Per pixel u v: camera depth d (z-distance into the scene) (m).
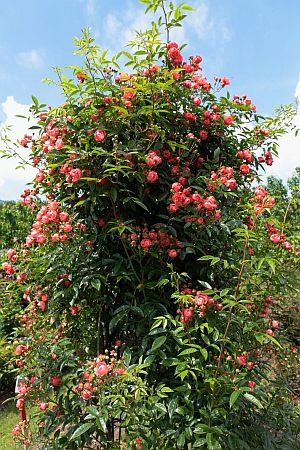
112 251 2.48
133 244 2.25
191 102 2.61
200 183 2.42
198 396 2.05
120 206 2.46
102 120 2.35
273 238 2.25
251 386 1.97
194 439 2.04
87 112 2.46
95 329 2.62
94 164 2.34
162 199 2.36
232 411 2.15
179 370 1.91
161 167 2.47
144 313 2.23
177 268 2.53
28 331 2.42
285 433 2.59
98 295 2.39
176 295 2.01
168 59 2.51
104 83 2.41
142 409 1.93
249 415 2.44
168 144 2.48
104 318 2.54
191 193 2.52
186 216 2.31
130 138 2.41
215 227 2.33
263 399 2.41
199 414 2.12
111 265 2.39
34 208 2.79
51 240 2.37
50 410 2.30
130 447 1.94
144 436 1.93
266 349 2.69
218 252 2.46
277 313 3.11
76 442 2.15
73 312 2.37
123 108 2.25
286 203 2.62
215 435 1.91
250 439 2.25
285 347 3.04
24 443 2.41
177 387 2.10
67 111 2.49
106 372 1.86
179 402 2.14
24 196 2.76
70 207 2.55
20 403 2.28
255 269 2.26
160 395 1.94
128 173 2.12
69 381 2.31
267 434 2.26
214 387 1.99
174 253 2.27
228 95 2.91
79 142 2.31
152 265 2.38
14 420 4.58
